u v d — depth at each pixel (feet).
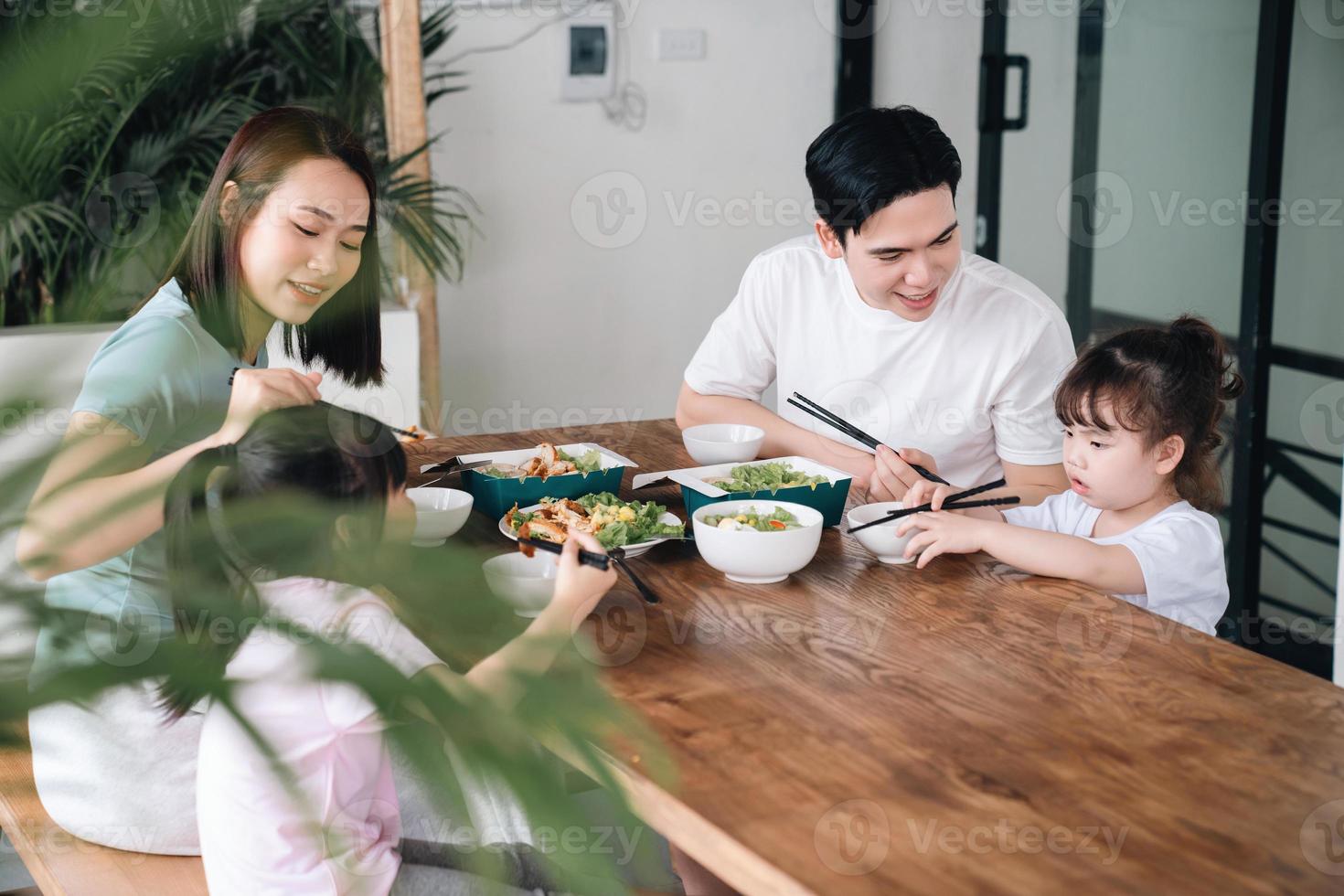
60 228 9.88
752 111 14.10
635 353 14.24
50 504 1.58
